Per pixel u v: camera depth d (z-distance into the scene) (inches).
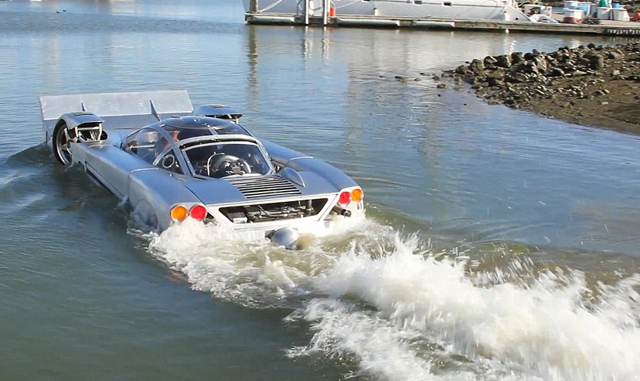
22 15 1536.7
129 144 289.0
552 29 1373.0
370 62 836.0
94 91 556.4
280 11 1465.3
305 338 170.2
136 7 2080.5
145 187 236.4
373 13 1440.7
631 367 151.3
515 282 205.0
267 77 673.6
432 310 173.2
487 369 152.7
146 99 364.2
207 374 156.4
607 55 771.4
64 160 320.8
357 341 166.7
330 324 175.2
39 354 163.6
